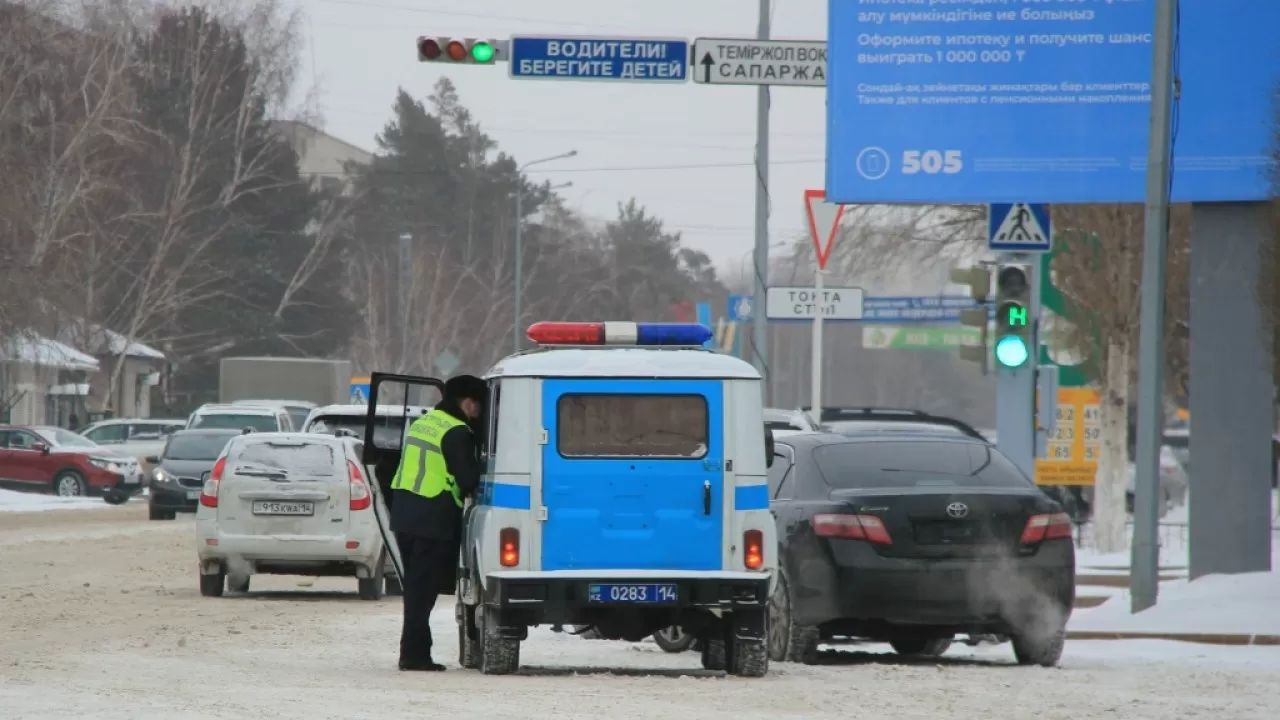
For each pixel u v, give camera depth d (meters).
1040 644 44.31
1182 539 104.44
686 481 39.94
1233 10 65.12
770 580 40.03
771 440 41.94
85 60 188.25
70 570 76.25
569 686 38.03
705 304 155.25
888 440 46.47
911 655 50.22
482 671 40.72
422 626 42.06
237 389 168.12
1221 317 65.19
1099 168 67.69
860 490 44.19
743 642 40.28
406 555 42.34
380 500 43.75
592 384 39.94
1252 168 64.75
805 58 78.56
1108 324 94.25
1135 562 57.94
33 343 168.75
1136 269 93.88
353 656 45.72
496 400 40.94
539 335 41.47
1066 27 67.88
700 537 39.88
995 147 68.19
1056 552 43.97
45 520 121.25
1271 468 64.62
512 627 40.31
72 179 184.12
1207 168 65.12
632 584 39.50
